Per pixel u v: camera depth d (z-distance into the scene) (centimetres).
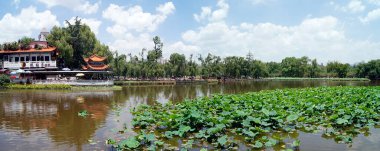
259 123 1728
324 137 1577
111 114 2389
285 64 13525
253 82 9431
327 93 3294
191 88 5903
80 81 5103
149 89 5459
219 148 1395
